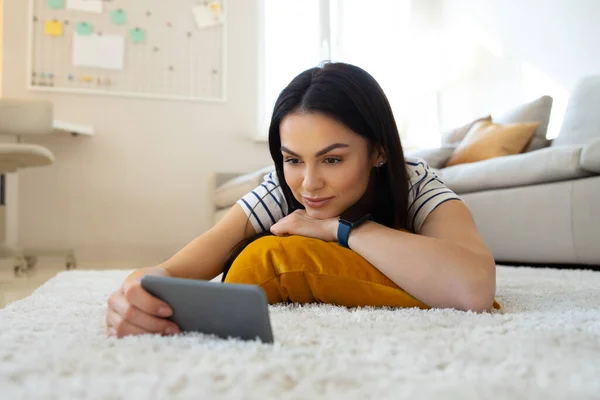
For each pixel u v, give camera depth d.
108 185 3.63
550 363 0.51
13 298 1.71
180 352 0.54
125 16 3.67
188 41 3.80
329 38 4.06
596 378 0.46
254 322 0.58
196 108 3.83
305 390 0.43
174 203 3.77
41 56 3.52
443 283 0.81
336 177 0.84
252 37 3.96
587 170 1.99
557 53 3.12
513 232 2.28
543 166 2.12
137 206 3.70
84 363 0.51
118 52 3.65
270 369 0.47
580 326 0.68
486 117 3.17
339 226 0.90
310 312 0.82
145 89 3.71
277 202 1.02
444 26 4.23
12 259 3.33
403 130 4.20
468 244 0.86
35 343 0.61
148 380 0.45
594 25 2.87
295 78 0.87
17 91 3.48
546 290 1.25
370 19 4.18
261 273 0.91
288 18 4.03
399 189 0.91
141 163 3.71
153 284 0.63
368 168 0.88
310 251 0.90
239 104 3.91
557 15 3.12
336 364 0.50
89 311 0.92
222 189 3.36
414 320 0.72
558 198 2.08
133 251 3.67
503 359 0.53
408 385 0.44
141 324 0.64
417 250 0.83
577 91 2.74
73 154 3.57
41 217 3.50
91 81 3.61
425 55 4.23
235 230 0.99
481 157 2.80
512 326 0.68
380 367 0.50
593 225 1.95
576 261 2.02
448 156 3.09
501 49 3.59
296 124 0.82
